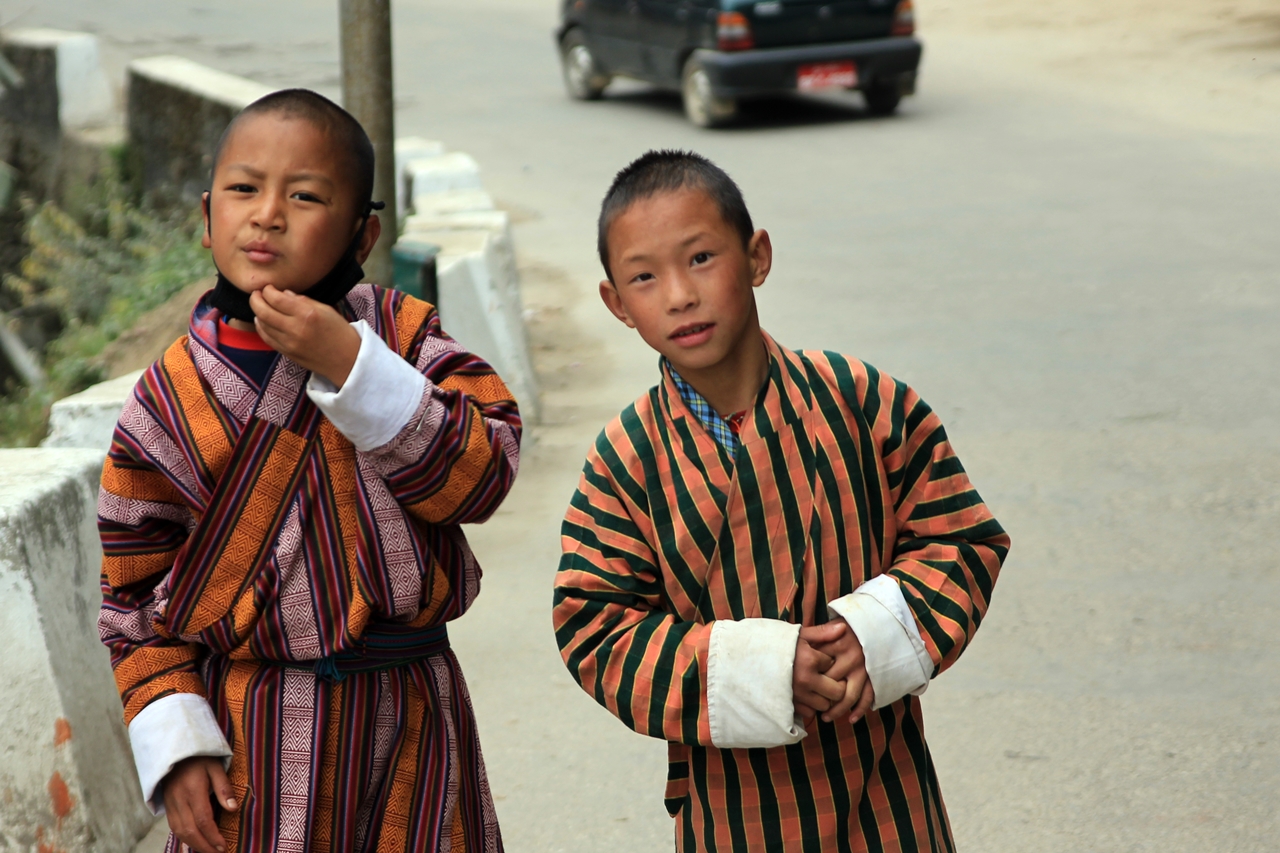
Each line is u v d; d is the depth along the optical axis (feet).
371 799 9.12
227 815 8.87
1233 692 17.51
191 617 8.74
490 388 9.52
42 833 13.05
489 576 21.81
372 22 25.36
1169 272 39.42
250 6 119.03
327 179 8.55
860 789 9.35
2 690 13.10
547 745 16.98
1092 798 15.35
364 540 8.75
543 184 57.31
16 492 14.02
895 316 36.63
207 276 42.88
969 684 17.99
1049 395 29.73
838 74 66.03
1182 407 28.60
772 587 9.17
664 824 15.31
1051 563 21.56
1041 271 40.40
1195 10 89.25
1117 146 58.44
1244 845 14.38
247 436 8.66
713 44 65.98
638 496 9.26
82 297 47.60
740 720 8.64
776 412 9.18
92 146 63.67
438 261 27.81
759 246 9.20
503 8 122.01
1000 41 88.07
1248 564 21.25
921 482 9.52
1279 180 50.49
